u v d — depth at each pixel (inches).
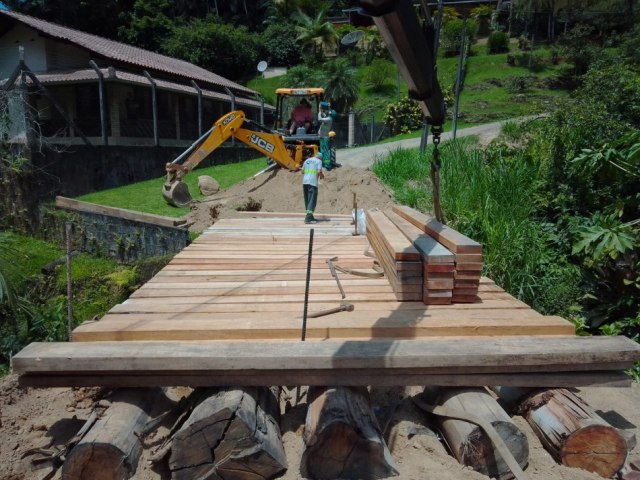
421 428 122.0
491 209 309.4
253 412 109.3
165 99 879.7
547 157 368.2
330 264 209.0
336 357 114.6
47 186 490.3
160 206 479.8
